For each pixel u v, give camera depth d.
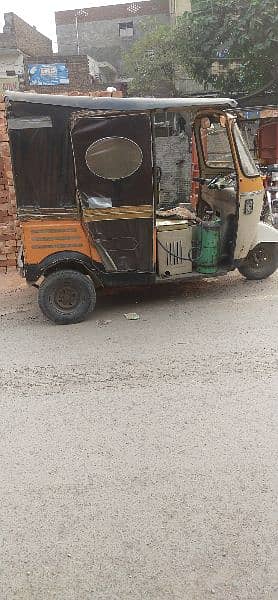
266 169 9.80
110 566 2.50
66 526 2.76
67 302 5.79
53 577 2.45
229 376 4.28
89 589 2.38
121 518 2.79
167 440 3.46
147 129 5.45
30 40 26.45
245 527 2.69
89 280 5.74
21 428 3.72
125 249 5.78
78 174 5.46
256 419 3.64
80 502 2.93
